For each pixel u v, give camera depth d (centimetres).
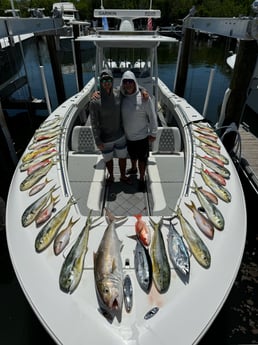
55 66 749
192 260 175
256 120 674
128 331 142
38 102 750
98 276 156
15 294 298
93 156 347
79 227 198
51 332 147
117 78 448
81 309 151
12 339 251
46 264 175
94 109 247
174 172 321
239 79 431
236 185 263
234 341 250
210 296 161
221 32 461
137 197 291
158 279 161
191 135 340
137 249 180
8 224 222
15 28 472
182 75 749
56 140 319
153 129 266
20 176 270
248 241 362
